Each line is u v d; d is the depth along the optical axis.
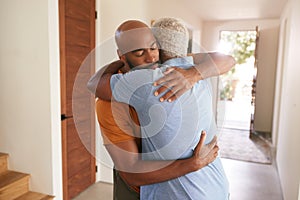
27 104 2.16
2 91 2.23
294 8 2.70
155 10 3.01
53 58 2.06
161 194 0.75
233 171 3.39
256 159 3.82
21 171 2.27
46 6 1.99
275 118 4.39
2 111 2.26
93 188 2.83
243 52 5.89
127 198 0.85
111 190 2.79
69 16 2.41
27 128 2.19
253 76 5.07
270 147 4.39
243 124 5.74
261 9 4.34
